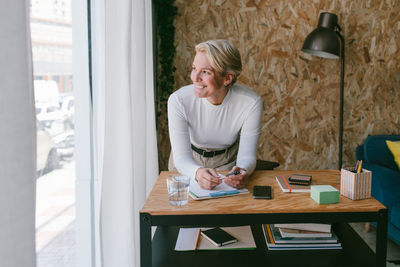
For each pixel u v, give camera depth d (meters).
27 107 0.76
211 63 1.56
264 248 1.54
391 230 2.44
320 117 3.55
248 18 3.40
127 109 1.63
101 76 1.56
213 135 1.87
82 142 1.56
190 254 1.49
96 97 1.62
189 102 1.76
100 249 1.53
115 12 1.59
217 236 1.58
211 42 1.57
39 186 1.26
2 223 0.72
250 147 1.78
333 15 3.05
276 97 3.51
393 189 2.47
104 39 1.55
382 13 3.43
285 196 1.46
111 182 1.62
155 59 3.33
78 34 1.53
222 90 1.68
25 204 0.77
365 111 3.55
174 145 1.77
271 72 3.47
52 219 1.34
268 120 3.54
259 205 1.37
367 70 3.50
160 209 1.33
